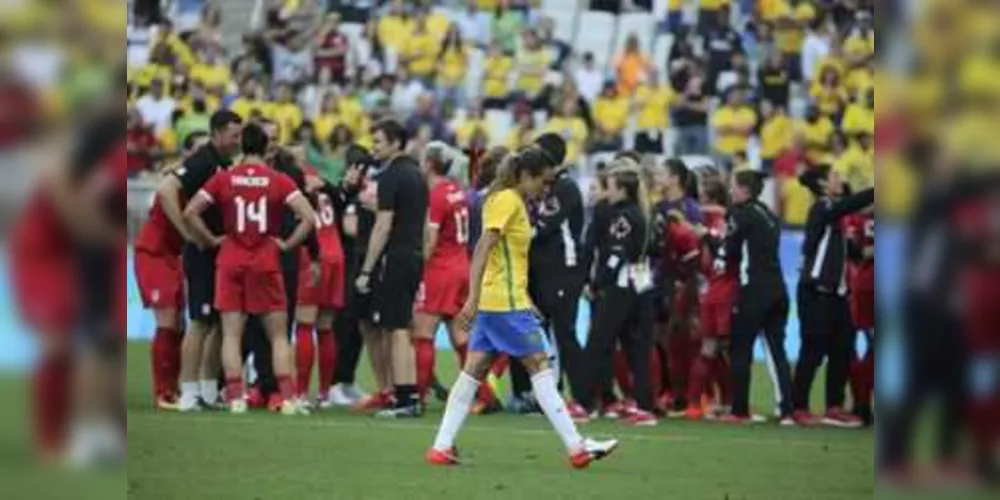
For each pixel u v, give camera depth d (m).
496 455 43.34
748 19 123.62
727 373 59.75
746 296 56.59
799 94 118.94
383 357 57.16
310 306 56.31
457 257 56.09
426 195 54.09
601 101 119.25
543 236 56.19
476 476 38.31
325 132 115.75
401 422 52.28
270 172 52.41
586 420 56.31
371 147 59.28
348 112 117.19
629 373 59.12
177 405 55.09
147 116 112.44
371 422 51.88
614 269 55.53
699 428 54.31
